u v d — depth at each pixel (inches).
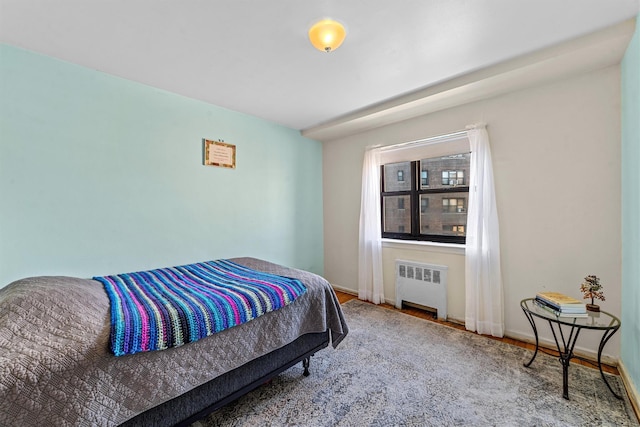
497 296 96.9
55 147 79.0
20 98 73.7
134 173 93.8
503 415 59.5
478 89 93.0
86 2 56.6
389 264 133.0
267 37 69.4
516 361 80.9
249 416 59.9
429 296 116.9
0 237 71.3
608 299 78.8
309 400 65.0
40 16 60.7
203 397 51.6
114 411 40.5
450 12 60.2
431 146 117.8
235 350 55.6
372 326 107.0
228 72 87.4
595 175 80.7
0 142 71.1
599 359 68.6
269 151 135.7
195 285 70.3
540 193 90.2
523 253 93.8
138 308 52.4
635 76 63.7
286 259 144.3
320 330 73.5
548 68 79.3
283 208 142.6
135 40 70.4
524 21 63.5
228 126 119.3
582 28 66.2
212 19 62.4
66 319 43.5
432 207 122.6
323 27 62.7
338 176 156.0
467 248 102.9
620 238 76.9
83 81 83.4
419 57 78.8
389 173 137.6
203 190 111.7
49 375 36.3
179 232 105.0
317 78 91.7
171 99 102.1
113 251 89.6
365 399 65.2
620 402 62.7
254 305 60.0
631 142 67.5
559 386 68.9
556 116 86.8
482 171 98.8
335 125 133.0
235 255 122.7
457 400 64.5
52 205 78.7
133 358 43.3
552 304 71.9
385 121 126.9
